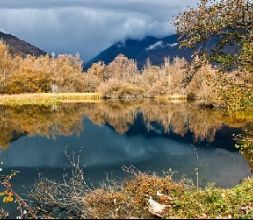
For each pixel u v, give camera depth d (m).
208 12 14.51
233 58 14.30
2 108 89.25
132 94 134.62
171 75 134.88
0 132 51.94
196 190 14.37
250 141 16.17
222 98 15.05
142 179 15.19
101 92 135.50
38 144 43.06
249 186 14.37
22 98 120.81
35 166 30.89
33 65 149.00
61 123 64.12
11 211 16.83
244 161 32.12
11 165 31.33
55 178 26.34
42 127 58.28
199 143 43.53
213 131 51.97
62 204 14.58
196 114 75.06
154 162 33.09
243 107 14.55
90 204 13.54
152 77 148.75
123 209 12.18
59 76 155.00
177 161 33.25
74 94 137.62
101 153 37.91
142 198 13.42
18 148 40.22
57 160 33.78
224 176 26.75
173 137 49.91
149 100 123.69
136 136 51.78
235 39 14.60
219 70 14.80
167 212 11.60
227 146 40.59
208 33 14.73
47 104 105.56
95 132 54.84
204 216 10.68
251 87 14.77
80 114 79.94
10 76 137.75
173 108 91.00
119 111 87.88
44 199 15.50
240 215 10.50
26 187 22.78
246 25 14.42
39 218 11.52
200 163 32.00
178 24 15.02
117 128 60.31
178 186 14.57
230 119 63.28
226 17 14.37
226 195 12.74
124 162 33.09
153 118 73.75
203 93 87.69
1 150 38.97
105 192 14.38
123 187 15.85
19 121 64.75
